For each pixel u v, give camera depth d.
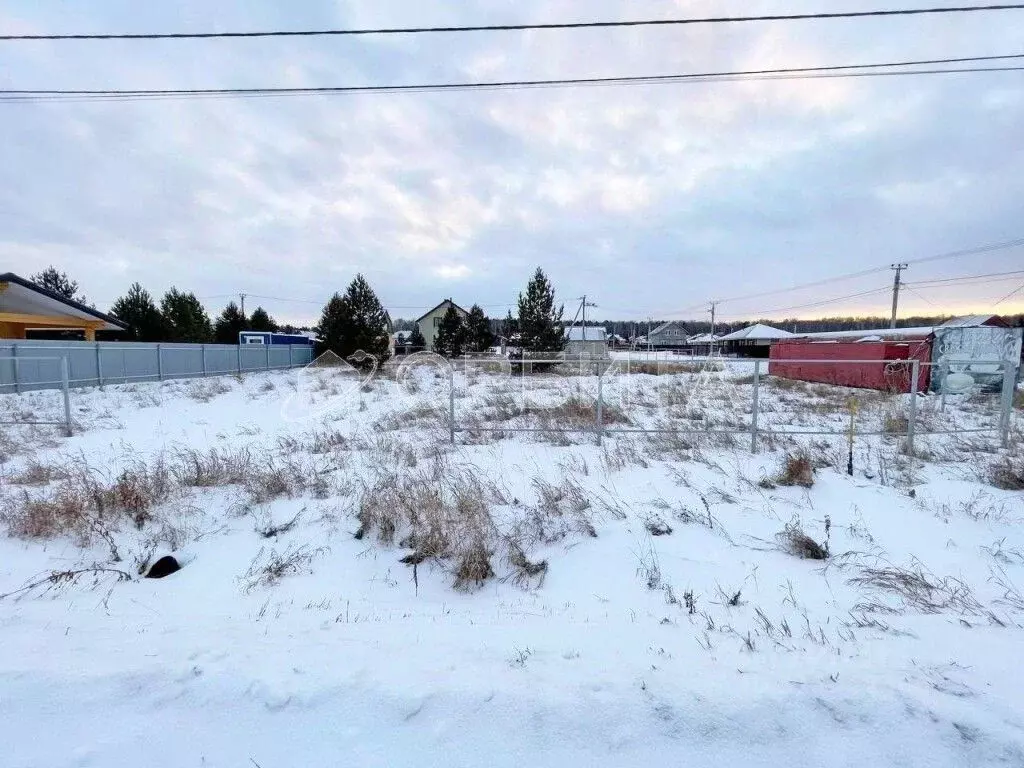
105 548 4.14
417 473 6.24
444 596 3.46
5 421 10.49
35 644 2.50
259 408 13.19
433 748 1.83
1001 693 2.15
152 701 2.04
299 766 1.76
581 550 4.16
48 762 1.76
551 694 2.08
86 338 20.83
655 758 1.80
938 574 3.69
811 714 1.99
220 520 4.77
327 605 3.22
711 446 7.91
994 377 14.88
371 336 26.48
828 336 23.55
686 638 2.71
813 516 4.89
